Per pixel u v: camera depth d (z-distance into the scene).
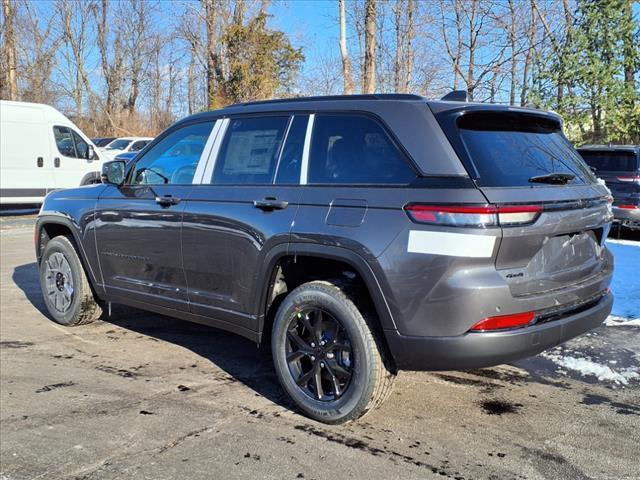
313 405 3.37
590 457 2.99
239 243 3.68
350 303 3.19
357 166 3.28
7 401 3.67
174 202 4.12
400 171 3.09
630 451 3.05
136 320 5.54
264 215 3.55
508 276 2.89
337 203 3.24
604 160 9.80
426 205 2.90
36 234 5.50
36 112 13.49
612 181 9.56
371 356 3.14
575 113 12.21
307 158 3.52
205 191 3.97
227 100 18.30
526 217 2.89
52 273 5.34
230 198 3.78
